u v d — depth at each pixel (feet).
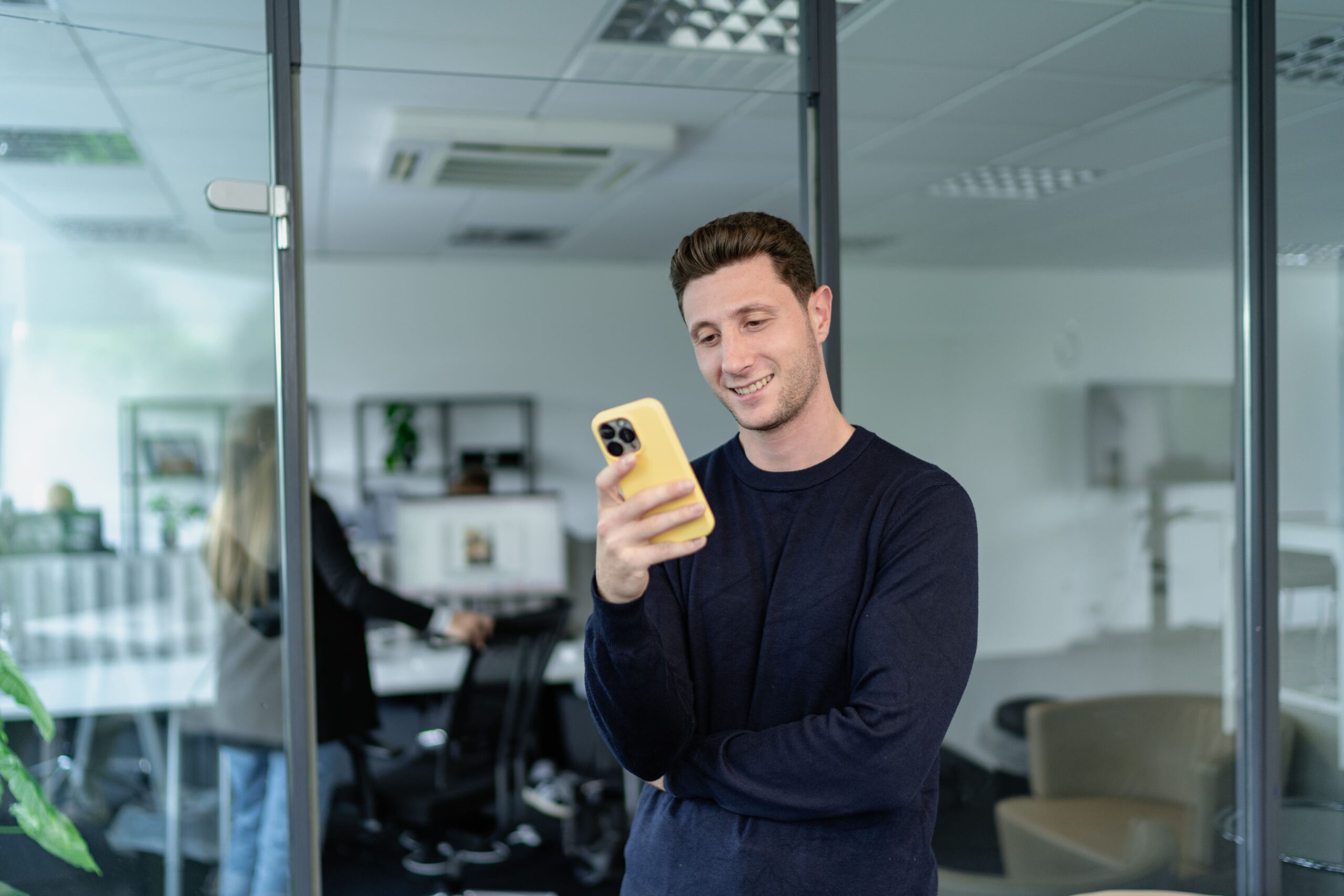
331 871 10.95
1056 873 8.62
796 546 3.62
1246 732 6.96
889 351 11.98
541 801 11.30
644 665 3.30
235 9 5.56
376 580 14.07
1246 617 6.93
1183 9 6.70
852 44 6.58
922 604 3.34
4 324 8.33
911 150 10.00
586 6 6.46
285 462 5.63
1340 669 7.14
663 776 3.63
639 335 23.52
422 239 18.86
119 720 8.96
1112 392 12.80
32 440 8.84
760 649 3.64
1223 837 7.60
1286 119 6.82
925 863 3.56
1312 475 7.34
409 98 9.49
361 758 9.36
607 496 3.30
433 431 22.75
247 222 5.86
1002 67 7.23
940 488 3.55
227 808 8.25
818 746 3.24
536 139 10.75
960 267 12.73
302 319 5.67
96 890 7.54
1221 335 12.69
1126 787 9.64
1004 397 12.46
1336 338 7.14
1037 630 12.30
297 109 5.64
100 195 9.32
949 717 3.29
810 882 3.42
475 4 6.29
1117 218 13.15
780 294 3.51
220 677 8.12
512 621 9.75
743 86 7.63
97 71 6.35
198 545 10.05
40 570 8.68
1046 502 12.48
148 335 10.63
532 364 23.04
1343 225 6.91
